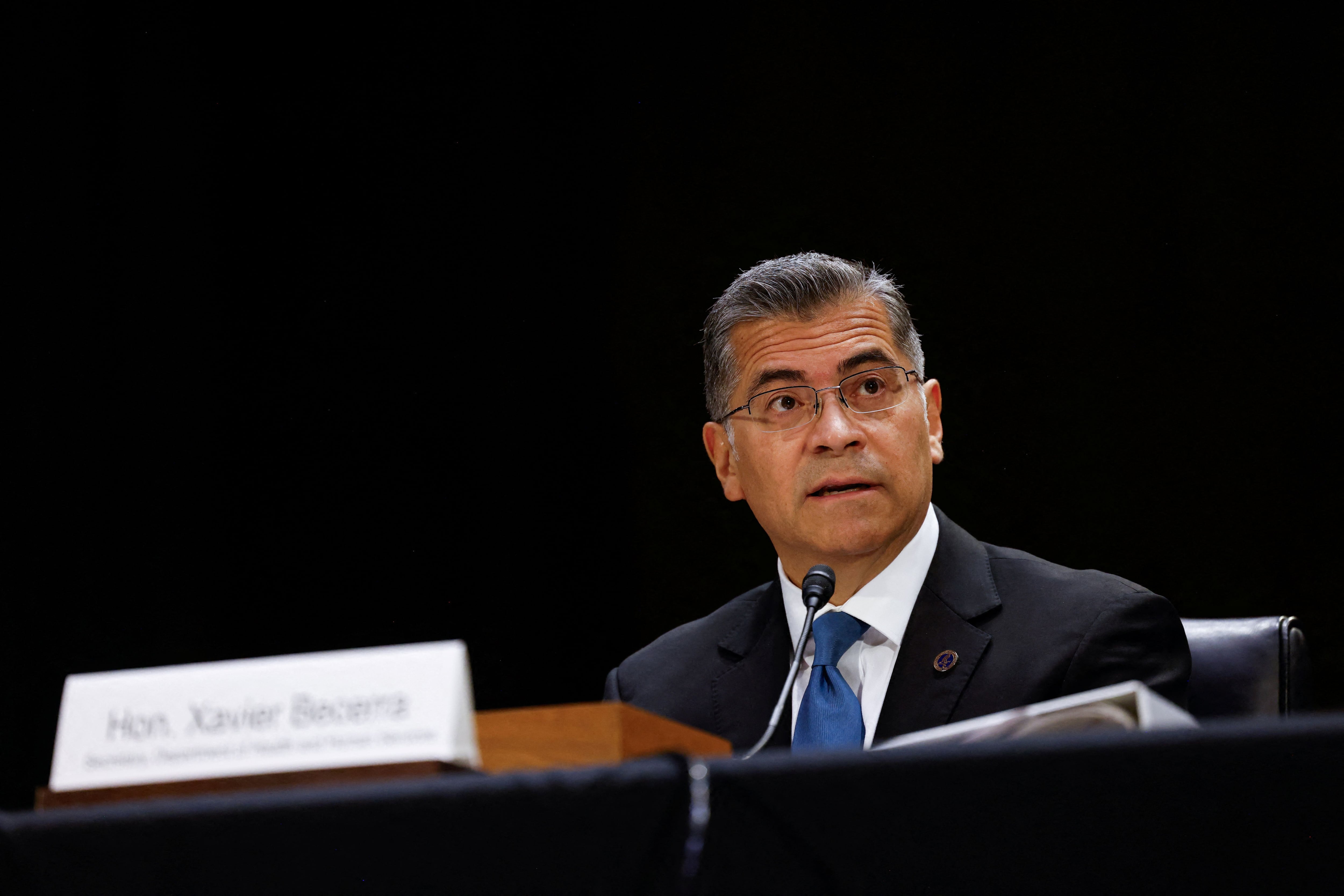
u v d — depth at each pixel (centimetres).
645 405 925
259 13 939
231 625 883
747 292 532
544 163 945
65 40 906
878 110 907
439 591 903
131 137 914
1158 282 839
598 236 941
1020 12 881
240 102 934
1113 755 189
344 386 920
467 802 193
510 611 905
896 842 200
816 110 918
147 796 239
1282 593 791
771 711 490
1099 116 861
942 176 891
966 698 454
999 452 854
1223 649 475
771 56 927
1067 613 465
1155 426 828
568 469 923
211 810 199
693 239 930
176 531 887
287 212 931
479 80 948
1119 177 854
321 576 897
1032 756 190
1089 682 446
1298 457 798
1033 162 872
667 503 913
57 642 858
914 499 499
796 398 515
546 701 893
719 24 937
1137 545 821
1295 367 805
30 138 895
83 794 241
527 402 927
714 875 200
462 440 921
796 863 201
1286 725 187
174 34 926
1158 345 834
